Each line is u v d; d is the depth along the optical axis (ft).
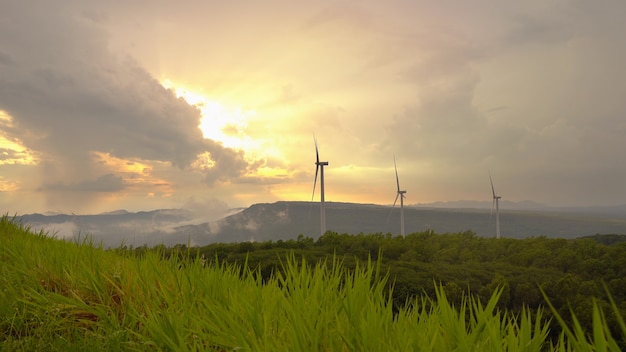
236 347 9.46
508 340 8.79
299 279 13.30
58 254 21.59
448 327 9.52
